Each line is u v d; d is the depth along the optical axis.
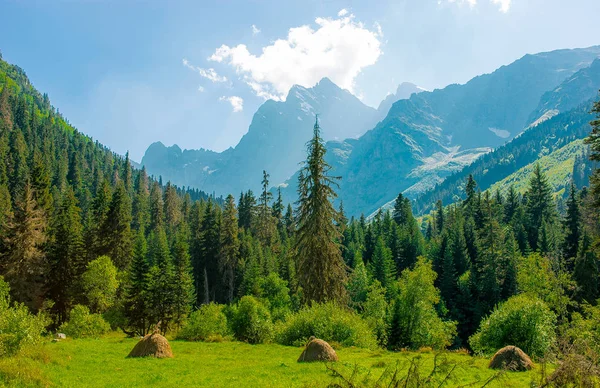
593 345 18.86
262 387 18.59
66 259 61.38
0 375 17.61
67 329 42.22
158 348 28.05
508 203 110.94
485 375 22.06
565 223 75.75
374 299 51.62
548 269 59.19
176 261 62.38
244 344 37.38
